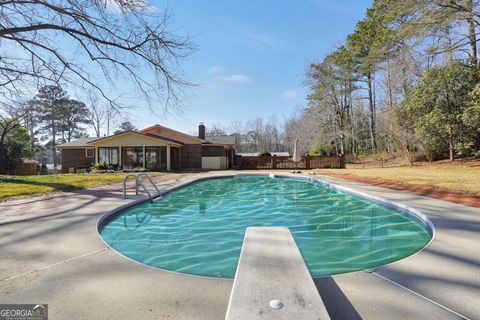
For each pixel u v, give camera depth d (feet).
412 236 15.99
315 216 21.89
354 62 89.97
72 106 113.80
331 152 112.57
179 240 15.37
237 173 57.98
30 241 12.09
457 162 55.72
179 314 6.40
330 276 8.44
